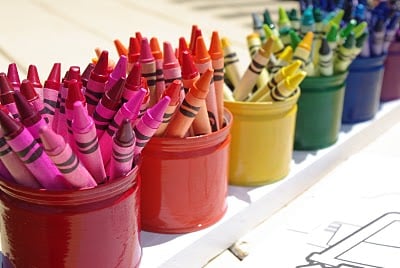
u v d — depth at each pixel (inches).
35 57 40.2
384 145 36.0
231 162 28.5
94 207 19.7
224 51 29.6
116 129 20.3
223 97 27.0
